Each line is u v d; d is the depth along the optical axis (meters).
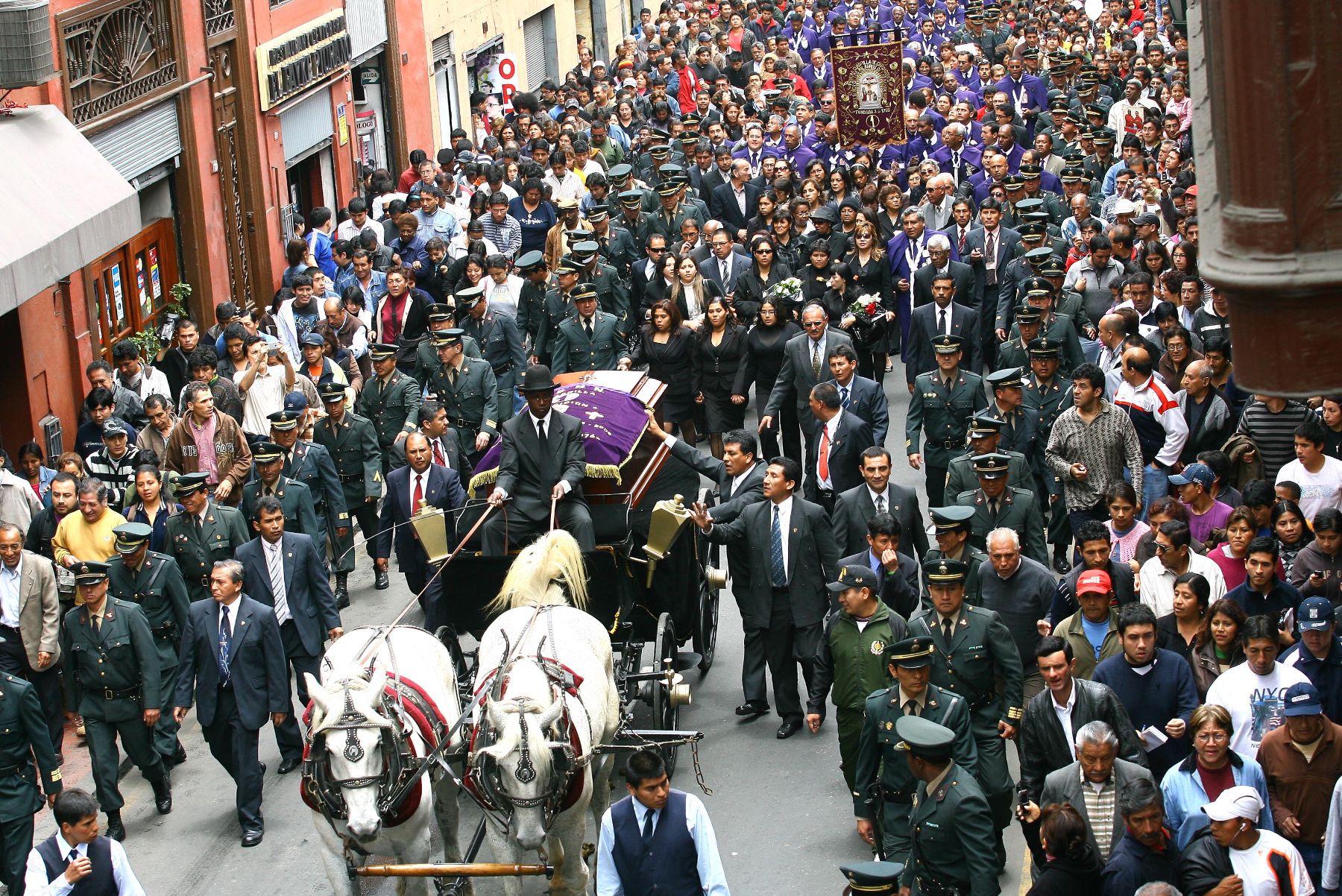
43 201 14.83
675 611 11.47
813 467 13.83
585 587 10.19
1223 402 13.24
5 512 13.20
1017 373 13.60
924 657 8.34
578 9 47.47
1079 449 12.95
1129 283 15.52
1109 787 7.91
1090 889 7.39
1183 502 11.66
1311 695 8.22
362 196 27.78
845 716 9.99
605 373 12.97
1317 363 3.20
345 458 14.99
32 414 16.05
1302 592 10.66
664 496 12.04
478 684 9.16
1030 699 9.04
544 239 22.47
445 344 15.61
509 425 11.06
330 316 17.53
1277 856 7.62
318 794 8.03
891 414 19.14
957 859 7.70
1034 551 11.69
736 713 12.12
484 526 11.13
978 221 19.81
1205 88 3.42
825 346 14.95
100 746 10.90
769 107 28.86
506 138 27.30
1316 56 3.05
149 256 19.84
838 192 21.98
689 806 7.71
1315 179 3.10
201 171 21.03
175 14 20.14
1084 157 23.67
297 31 25.08
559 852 8.78
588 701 8.95
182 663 10.81
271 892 10.07
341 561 14.53
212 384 15.39
